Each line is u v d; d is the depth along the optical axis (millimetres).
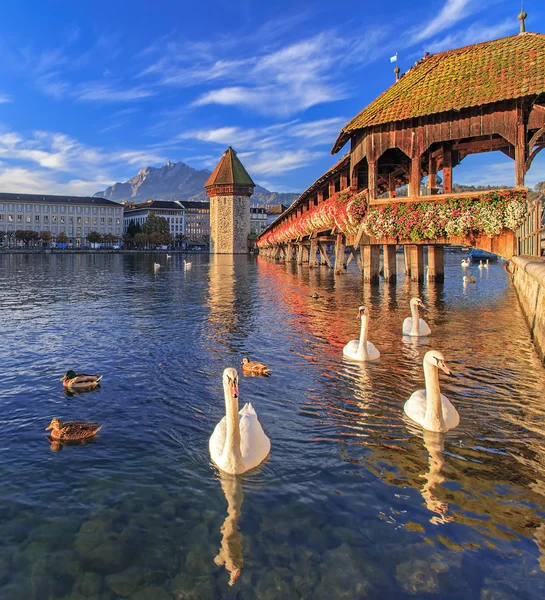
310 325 15359
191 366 10430
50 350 11992
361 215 23203
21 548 4289
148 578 3918
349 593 3721
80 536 4457
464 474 5512
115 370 10133
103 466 5832
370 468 5684
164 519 4711
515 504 4895
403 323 14188
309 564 4055
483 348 11664
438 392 6688
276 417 7340
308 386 8867
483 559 4078
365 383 9000
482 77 19922
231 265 63094
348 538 4383
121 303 21969
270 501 5008
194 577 3922
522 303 17766
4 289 29266
